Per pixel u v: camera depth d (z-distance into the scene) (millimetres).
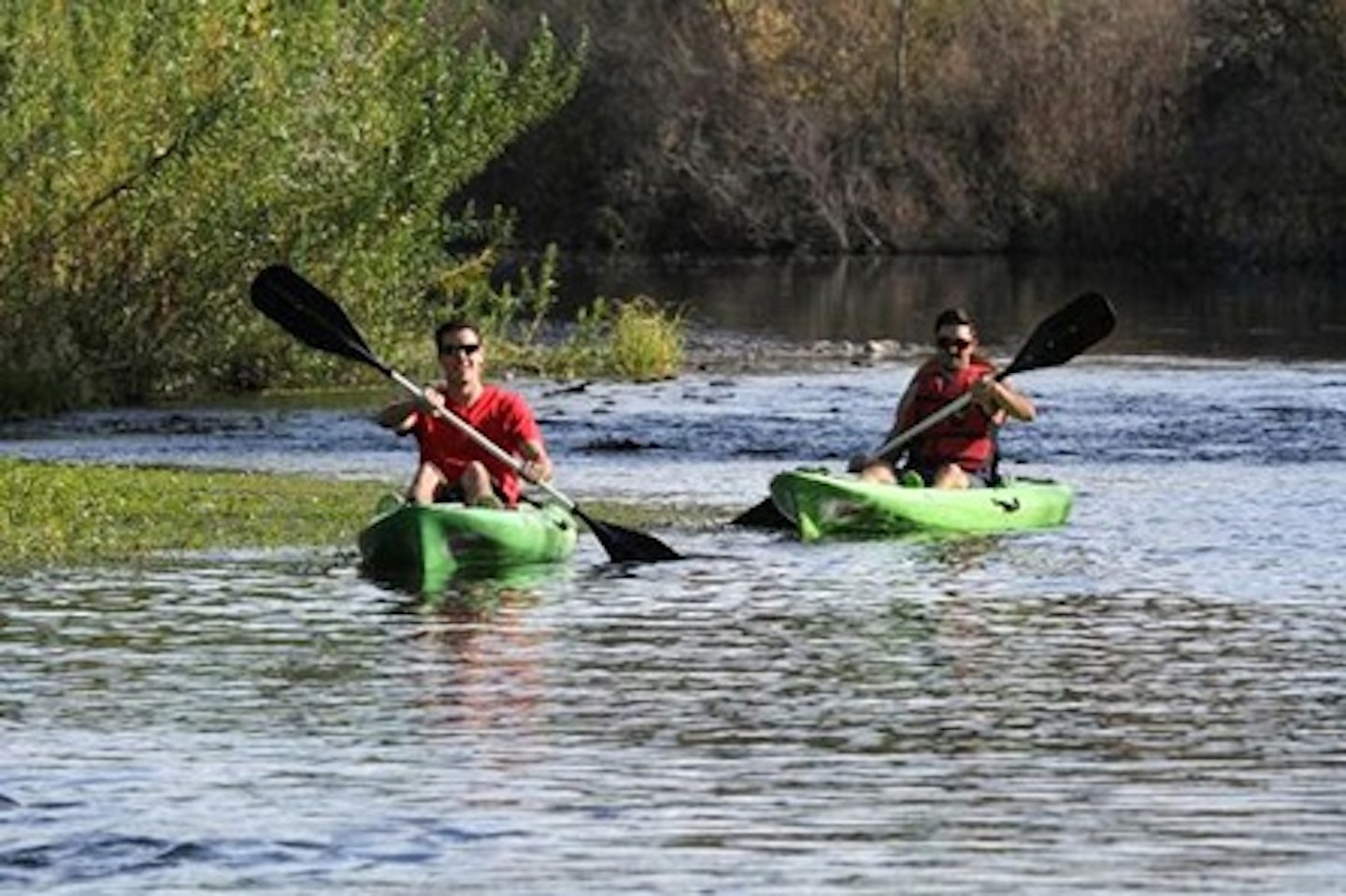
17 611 38875
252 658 35469
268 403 74688
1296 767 29422
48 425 68750
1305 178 153875
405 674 34438
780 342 98688
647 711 32219
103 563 43406
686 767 29297
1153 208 158500
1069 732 31156
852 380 82375
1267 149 154875
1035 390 78688
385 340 79562
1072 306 52906
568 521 45906
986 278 141250
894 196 164125
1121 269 151250
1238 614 39562
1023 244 163250
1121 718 31922
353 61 79812
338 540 46500
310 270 78188
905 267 151750
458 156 80375
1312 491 55844
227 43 77562
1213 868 25344
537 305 88375
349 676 34312
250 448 63094
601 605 40125
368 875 25016
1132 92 159625
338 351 48219
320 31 78688
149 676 34188
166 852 25719
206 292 76625
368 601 40219
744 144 164125
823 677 34406
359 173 78750
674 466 60344
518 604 40219
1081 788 28500
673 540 47750
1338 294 128625
